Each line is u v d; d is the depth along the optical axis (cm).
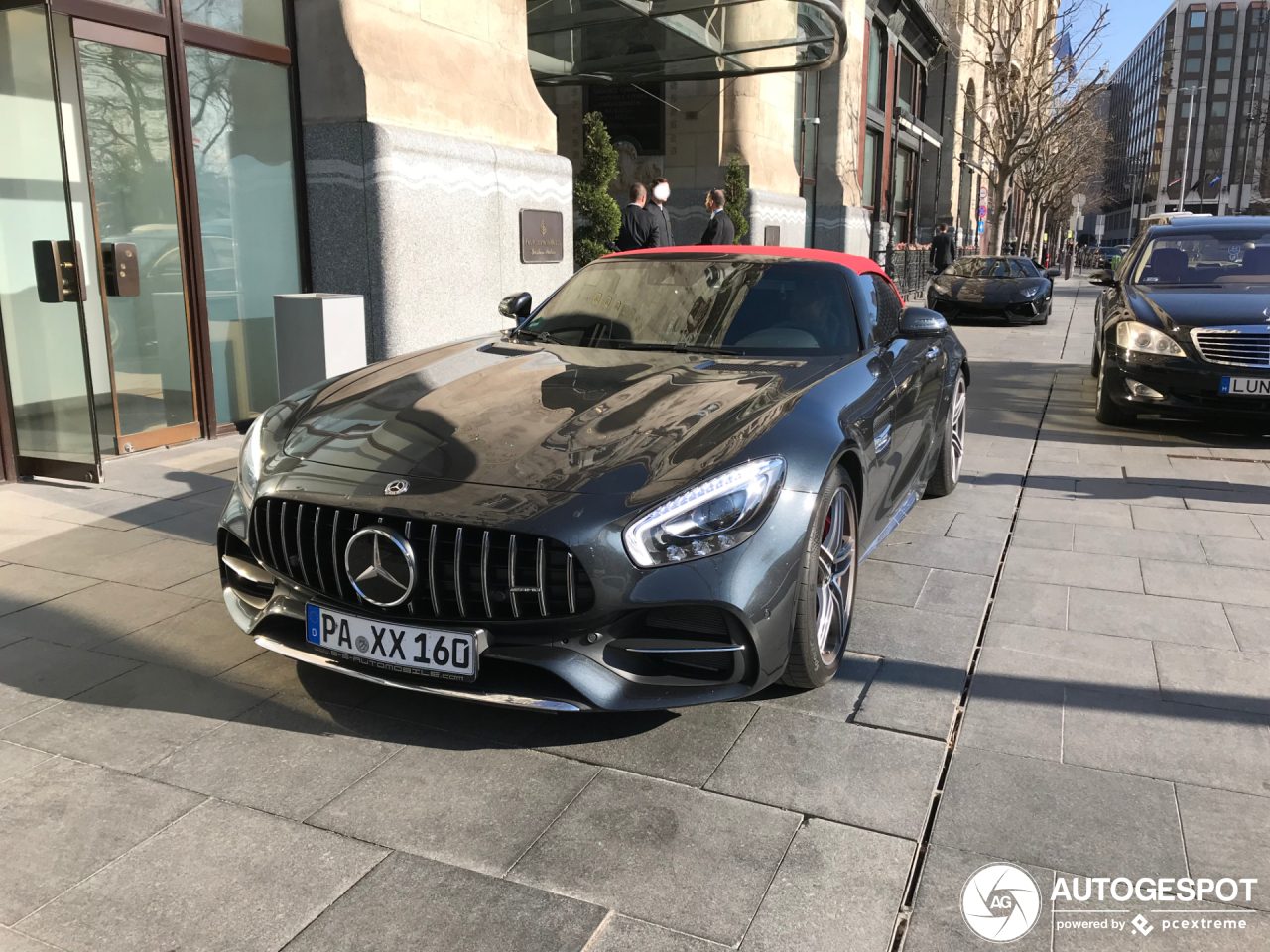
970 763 259
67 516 464
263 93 662
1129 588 391
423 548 245
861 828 229
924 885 209
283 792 241
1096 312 945
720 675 259
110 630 335
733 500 251
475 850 219
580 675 242
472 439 273
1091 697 297
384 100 677
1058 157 3419
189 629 337
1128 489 547
